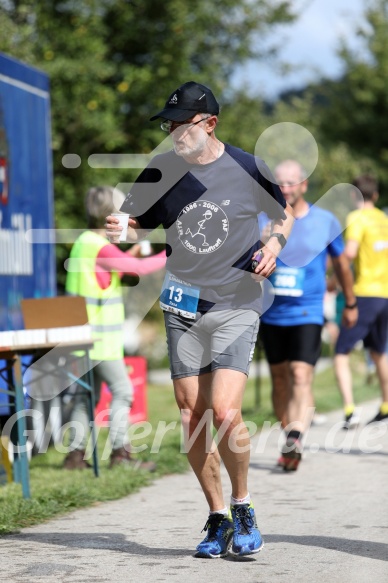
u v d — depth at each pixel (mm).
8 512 15602
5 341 16984
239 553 12742
